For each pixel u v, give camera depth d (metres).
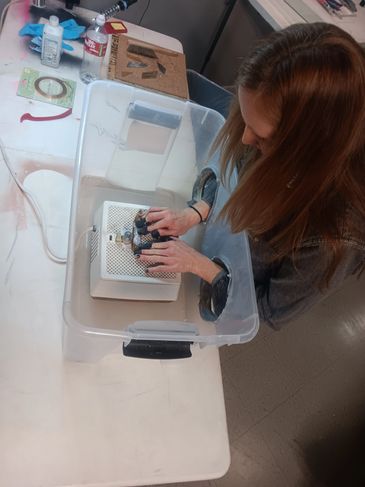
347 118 0.61
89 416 0.74
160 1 1.87
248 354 1.77
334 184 0.71
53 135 1.09
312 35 0.61
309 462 1.59
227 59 2.12
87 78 1.24
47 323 0.81
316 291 0.83
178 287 0.90
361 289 2.16
